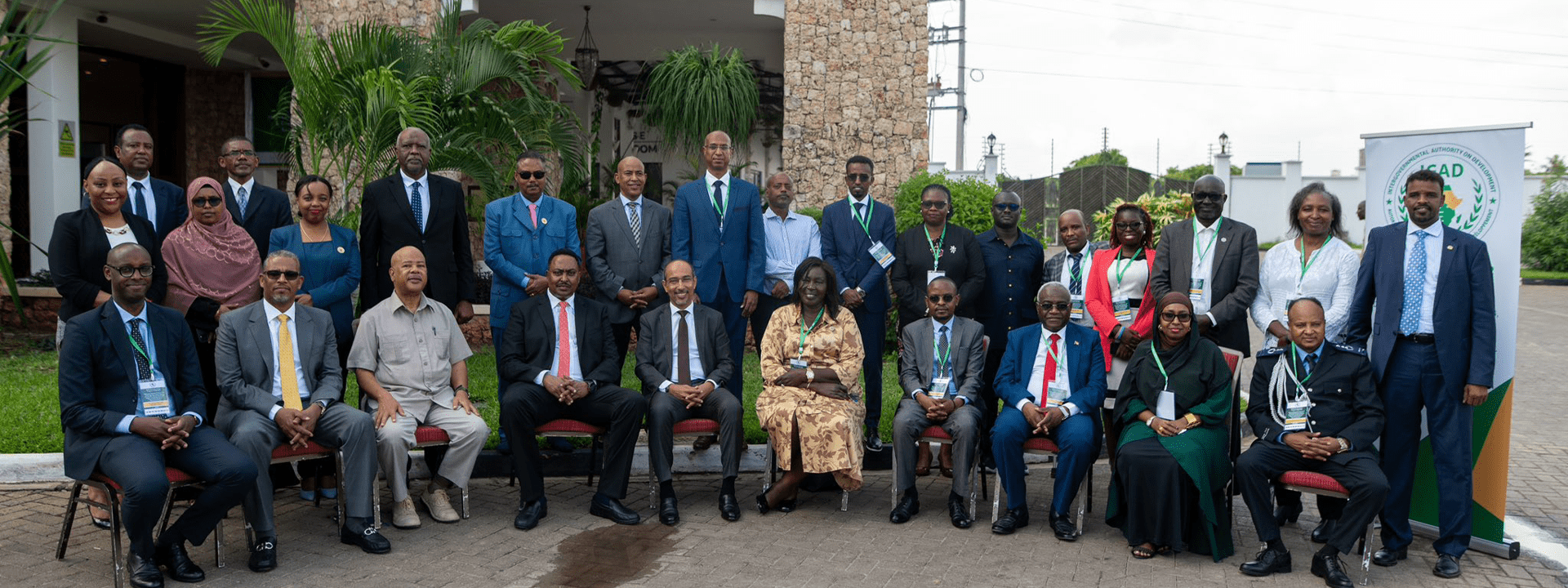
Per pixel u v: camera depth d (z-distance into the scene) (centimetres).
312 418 473
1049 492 607
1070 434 514
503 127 925
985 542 504
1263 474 469
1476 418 491
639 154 1548
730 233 622
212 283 524
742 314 634
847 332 573
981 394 580
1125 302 590
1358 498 445
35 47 1259
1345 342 506
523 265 605
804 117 1195
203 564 453
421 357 527
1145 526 482
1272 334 548
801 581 442
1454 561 464
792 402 543
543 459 619
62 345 428
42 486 558
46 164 1285
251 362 482
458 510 545
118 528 411
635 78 1552
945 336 579
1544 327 1459
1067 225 633
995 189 1109
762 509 548
